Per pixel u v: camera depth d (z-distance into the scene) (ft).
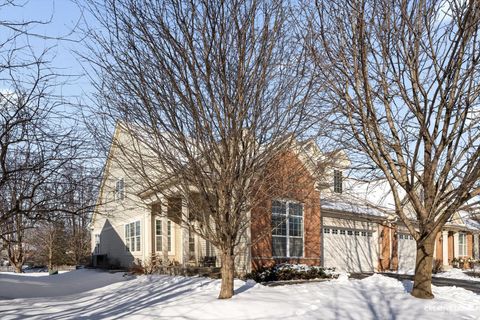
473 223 108.06
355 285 39.83
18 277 66.85
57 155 28.86
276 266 55.42
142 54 29.78
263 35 30.07
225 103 29.78
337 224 70.23
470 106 31.94
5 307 37.24
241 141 30.99
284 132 31.65
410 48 31.48
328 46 33.22
